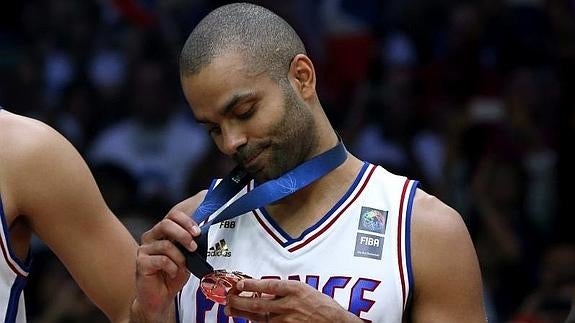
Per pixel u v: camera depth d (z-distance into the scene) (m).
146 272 8.75
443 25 25.58
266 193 8.90
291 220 9.16
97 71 25.08
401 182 9.17
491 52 25.12
